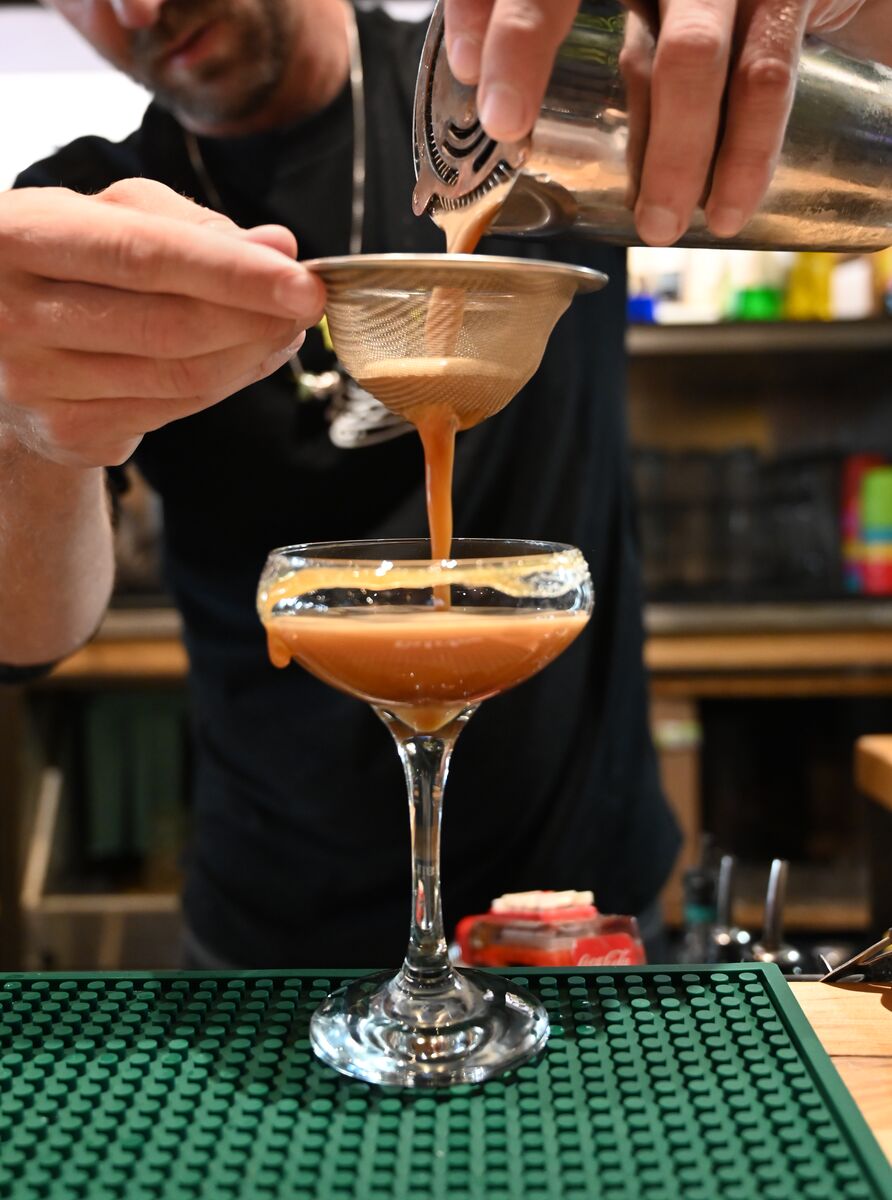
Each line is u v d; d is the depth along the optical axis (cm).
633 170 32
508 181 32
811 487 125
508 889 59
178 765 118
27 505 45
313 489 58
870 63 36
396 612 31
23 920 109
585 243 37
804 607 117
